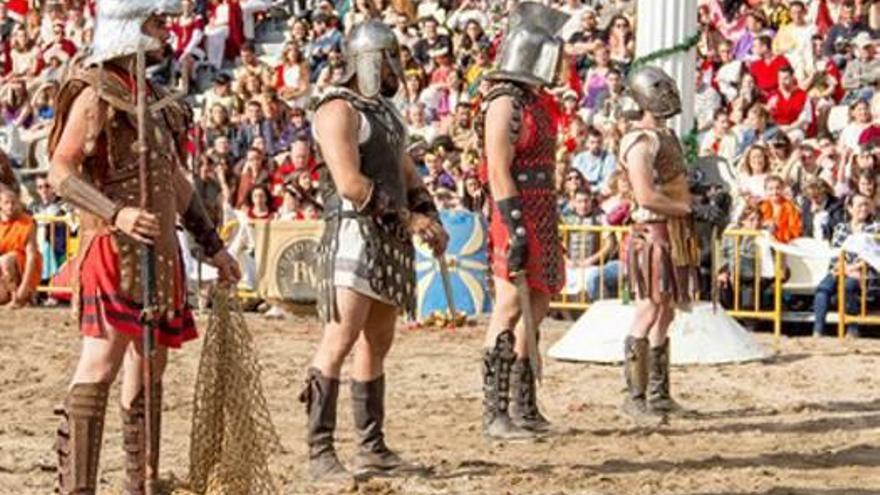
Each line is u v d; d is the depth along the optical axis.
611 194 21.62
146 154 8.83
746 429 13.38
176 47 31.58
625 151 13.51
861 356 17.38
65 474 9.09
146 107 8.93
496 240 12.52
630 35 26.83
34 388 15.37
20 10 34.84
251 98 28.16
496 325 12.61
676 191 13.55
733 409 14.32
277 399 14.80
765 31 26.62
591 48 26.77
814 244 20.53
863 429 13.42
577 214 21.62
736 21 26.83
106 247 8.96
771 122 25.05
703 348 16.64
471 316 20.84
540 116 12.23
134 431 9.30
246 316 22.05
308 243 21.84
